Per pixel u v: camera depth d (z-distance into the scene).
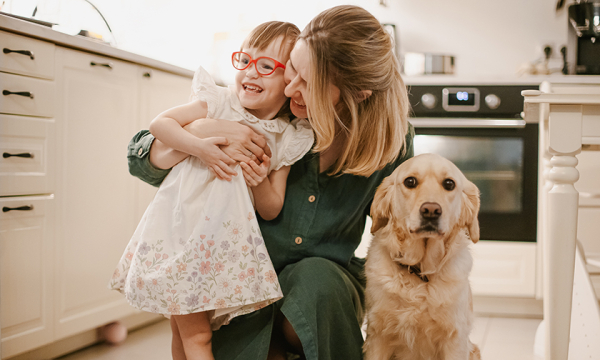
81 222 1.63
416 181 1.02
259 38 1.03
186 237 0.99
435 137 2.36
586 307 1.44
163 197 1.03
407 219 1.01
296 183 1.13
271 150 1.06
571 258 1.11
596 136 1.11
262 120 1.05
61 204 1.55
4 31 1.36
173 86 2.11
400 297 1.04
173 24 2.82
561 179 1.11
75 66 1.59
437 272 1.02
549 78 2.28
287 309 0.97
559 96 1.09
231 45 2.64
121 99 1.79
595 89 2.18
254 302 0.96
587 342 1.42
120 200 1.80
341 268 1.17
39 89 1.47
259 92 1.03
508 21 2.85
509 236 2.31
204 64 2.90
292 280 1.04
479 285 2.31
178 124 1.02
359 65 0.96
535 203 2.29
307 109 0.98
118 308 1.81
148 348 1.72
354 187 1.13
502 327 2.12
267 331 1.02
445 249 1.02
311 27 0.99
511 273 2.29
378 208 1.09
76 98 1.60
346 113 1.07
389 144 1.07
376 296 1.07
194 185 1.01
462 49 2.90
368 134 1.05
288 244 1.12
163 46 2.79
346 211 1.13
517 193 2.30
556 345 1.12
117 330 1.78
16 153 1.40
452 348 1.04
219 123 1.02
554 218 1.12
